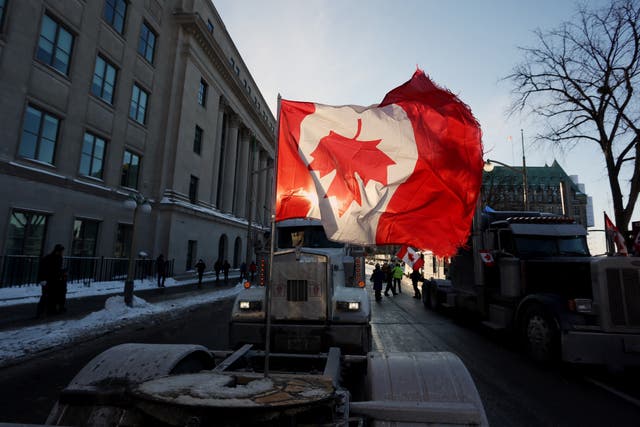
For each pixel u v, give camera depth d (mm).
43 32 15820
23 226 14758
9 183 14047
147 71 23078
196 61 27484
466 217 3088
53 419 2082
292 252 5121
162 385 1950
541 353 6207
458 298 10789
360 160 3143
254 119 42188
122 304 11469
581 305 5742
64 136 16766
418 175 3119
